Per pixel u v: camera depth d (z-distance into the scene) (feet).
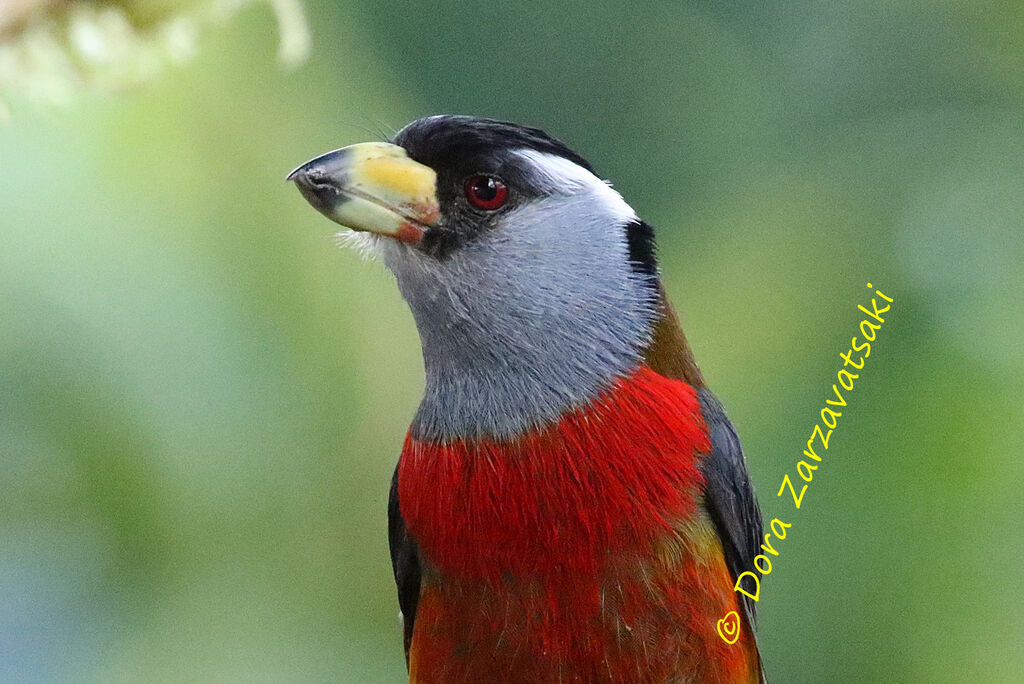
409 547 7.19
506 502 7.13
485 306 7.14
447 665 7.15
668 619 7.13
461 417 7.14
